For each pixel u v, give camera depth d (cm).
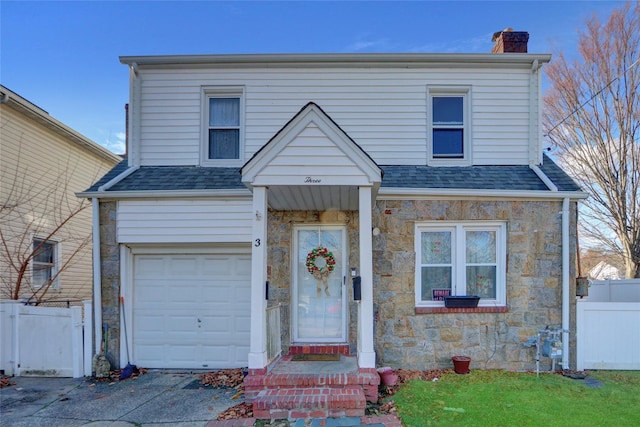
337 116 756
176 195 653
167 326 682
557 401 482
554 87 1562
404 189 632
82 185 1107
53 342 645
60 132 1000
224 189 652
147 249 683
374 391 485
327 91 761
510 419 429
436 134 771
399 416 443
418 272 656
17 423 452
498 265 654
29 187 912
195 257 689
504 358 629
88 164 1134
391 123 754
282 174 503
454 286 653
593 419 429
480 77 761
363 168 500
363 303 502
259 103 762
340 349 638
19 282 794
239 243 666
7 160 850
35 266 935
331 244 682
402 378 580
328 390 476
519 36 808
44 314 650
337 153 503
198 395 536
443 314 634
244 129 760
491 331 632
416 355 630
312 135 505
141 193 653
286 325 646
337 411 447
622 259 1551
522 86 759
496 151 751
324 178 500
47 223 968
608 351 632
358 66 760
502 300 645
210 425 435
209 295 683
